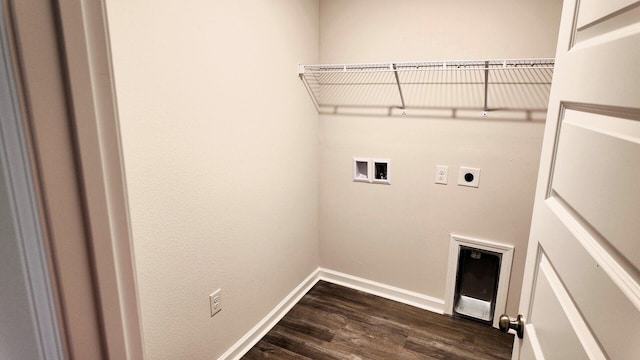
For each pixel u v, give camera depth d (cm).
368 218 247
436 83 207
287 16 199
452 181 215
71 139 41
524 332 97
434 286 235
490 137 200
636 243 47
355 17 222
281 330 214
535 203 96
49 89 38
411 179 227
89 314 46
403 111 220
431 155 218
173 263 145
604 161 57
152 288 138
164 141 134
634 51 49
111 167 46
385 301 245
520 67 186
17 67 36
